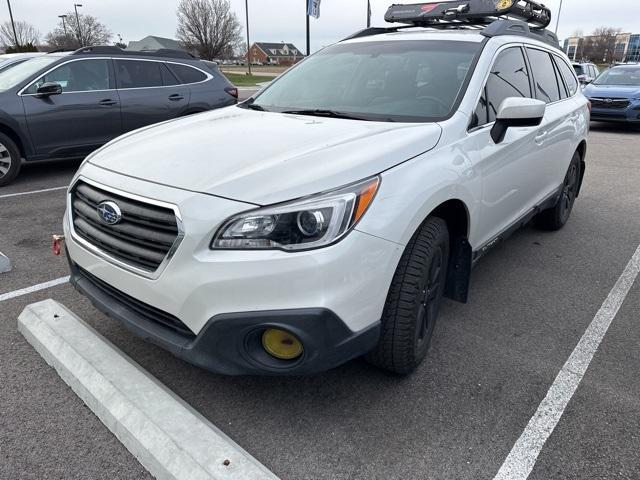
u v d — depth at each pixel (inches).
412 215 93.0
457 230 118.8
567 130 181.9
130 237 92.4
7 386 105.6
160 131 121.2
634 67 550.6
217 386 107.9
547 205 183.0
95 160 109.0
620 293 154.8
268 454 90.3
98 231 99.3
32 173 305.1
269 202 83.0
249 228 82.0
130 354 118.0
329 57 155.3
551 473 87.0
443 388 108.0
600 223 224.5
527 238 202.7
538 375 113.3
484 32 143.2
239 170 90.3
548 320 137.9
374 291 88.4
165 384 108.1
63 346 109.7
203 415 99.5
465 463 88.8
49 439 92.4
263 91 155.9
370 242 86.2
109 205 94.3
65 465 87.0
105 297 101.7
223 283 82.0
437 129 110.0
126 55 304.7
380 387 107.8
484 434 95.4
